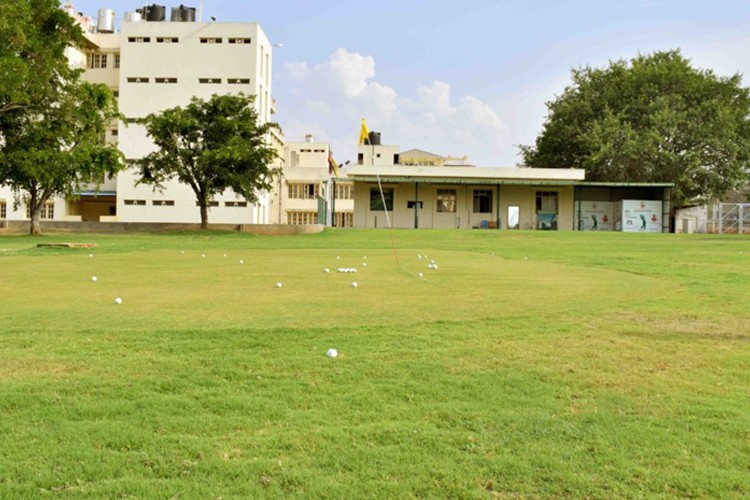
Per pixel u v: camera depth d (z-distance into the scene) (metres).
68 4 64.12
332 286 12.02
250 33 61.22
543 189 49.72
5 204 60.25
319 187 72.44
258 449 4.00
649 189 50.44
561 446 4.06
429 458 3.88
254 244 29.89
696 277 14.04
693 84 54.94
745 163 52.84
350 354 6.30
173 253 23.39
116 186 63.06
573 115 57.75
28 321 7.96
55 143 36.41
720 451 3.98
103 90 37.91
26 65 32.16
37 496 3.38
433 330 7.47
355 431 4.29
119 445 4.05
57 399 4.88
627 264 17.91
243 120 41.88
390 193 49.28
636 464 3.80
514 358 6.18
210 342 6.74
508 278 13.75
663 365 5.95
